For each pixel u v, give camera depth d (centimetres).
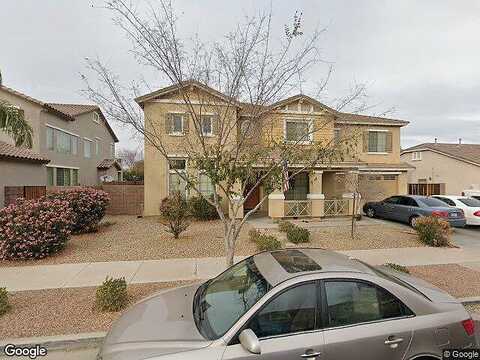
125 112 626
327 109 788
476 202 1417
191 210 1410
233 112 646
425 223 1009
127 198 1836
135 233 1134
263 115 653
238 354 259
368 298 303
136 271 707
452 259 825
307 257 358
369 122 1852
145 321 320
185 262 775
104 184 1861
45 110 1859
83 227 1110
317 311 287
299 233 1001
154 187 1572
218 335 274
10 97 1652
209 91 621
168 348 268
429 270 724
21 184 1348
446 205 1319
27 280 652
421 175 2805
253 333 260
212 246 930
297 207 1507
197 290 387
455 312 323
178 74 570
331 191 1795
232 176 560
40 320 470
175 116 1027
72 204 1082
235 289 333
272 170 580
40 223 805
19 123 867
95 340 424
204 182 1462
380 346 287
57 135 2083
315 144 698
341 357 277
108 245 948
